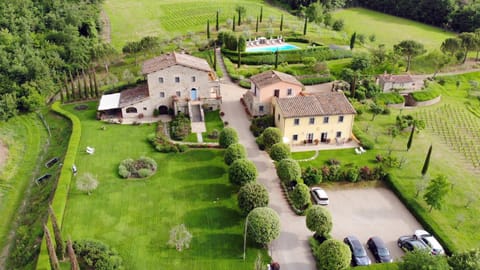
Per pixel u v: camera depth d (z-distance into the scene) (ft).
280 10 527.40
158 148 224.74
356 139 238.89
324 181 203.31
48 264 147.64
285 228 173.37
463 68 361.71
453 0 501.56
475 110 289.33
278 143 208.54
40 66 299.99
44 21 370.12
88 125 252.21
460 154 234.99
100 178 201.57
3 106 273.33
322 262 146.10
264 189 173.78
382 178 207.41
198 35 397.80
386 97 290.97
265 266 152.56
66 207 181.78
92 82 317.63
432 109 288.10
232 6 498.69
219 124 253.44
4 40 315.17
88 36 385.70
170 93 261.03
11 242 178.29
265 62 342.23
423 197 186.19
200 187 197.06
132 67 337.11
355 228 177.17
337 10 595.06
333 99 235.61
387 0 575.38
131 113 262.26
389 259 157.79
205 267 153.38
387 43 446.60
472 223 180.65
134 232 169.27
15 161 233.96
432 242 163.73
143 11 477.36
